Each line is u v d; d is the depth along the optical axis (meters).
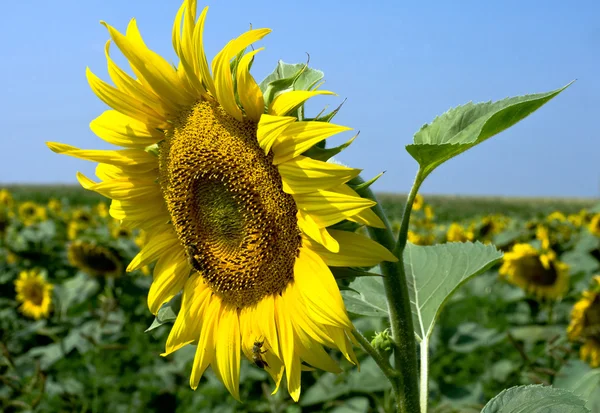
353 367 1.15
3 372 1.43
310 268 0.47
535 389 0.45
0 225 3.00
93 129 0.54
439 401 1.11
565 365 1.02
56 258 2.63
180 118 0.52
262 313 0.50
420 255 0.61
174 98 0.52
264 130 0.44
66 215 3.86
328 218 0.43
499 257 0.56
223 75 0.46
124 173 0.55
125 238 2.51
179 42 0.49
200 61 0.48
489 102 0.47
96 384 1.29
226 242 0.53
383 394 1.12
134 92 0.52
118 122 0.54
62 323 1.81
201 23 0.47
